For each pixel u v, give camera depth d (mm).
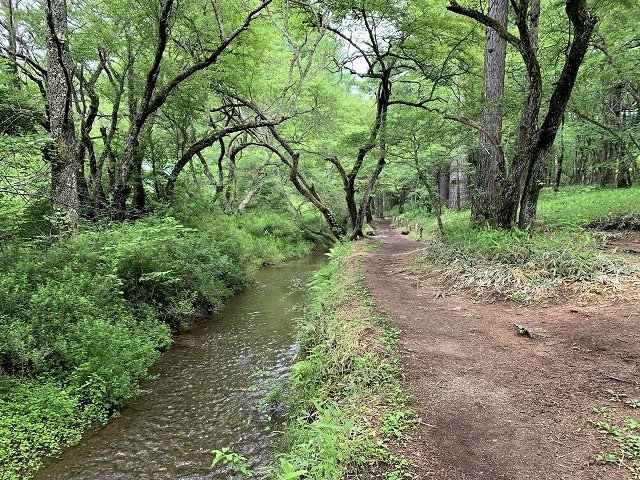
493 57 10047
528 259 6734
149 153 13727
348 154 15992
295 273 14977
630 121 16172
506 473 2566
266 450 4180
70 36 10938
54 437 4480
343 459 2734
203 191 20406
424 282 8062
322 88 19094
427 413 3373
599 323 4582
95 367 5434
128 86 12328
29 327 5293
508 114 10289
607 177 20469
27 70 11977
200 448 4336
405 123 10891
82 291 6656
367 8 11547
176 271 9000
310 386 4477
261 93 18516
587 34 6488
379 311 6156
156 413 5102
